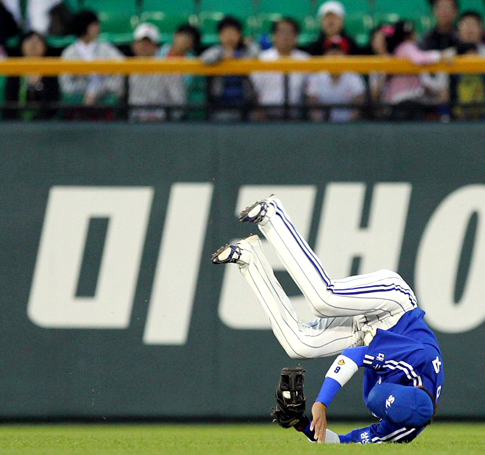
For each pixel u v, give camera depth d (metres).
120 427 24.53
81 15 29.66
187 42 29.41
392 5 34.88
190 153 25.47
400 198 25.41
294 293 24.75
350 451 13.92
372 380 15.70
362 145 25.50
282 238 16.03
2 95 28.09
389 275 15.53
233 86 26.78
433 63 26.28
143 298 25.19
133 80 26.64
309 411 24.67
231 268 25.23
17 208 25.39
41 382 25.09
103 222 25.33
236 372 25.12
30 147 25.50
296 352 16.55
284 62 26.30
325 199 25.36
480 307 25.20
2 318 25.20
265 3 34.56
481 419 25.00
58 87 26.56
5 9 30.84
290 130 25.55
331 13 29.81
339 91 27.08
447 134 25.58
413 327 15.26
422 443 16.95
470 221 25.38
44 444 17.34
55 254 25.31
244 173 25.41
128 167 25.44
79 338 25.16
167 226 25.31
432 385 14.88
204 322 25.16
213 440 18.64
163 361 25.14
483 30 30.94
